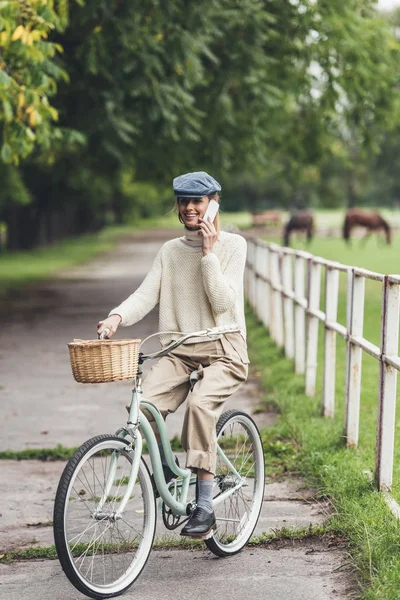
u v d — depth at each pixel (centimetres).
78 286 3475
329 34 2214
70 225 8650
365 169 11400
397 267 3991
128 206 7812
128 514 708
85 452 567
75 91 2005
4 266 4738
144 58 1891
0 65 1322
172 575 629
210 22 1938
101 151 2208
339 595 578
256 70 2194
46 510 815
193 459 602
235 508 695
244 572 630
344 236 5900
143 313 633
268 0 2202
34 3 1266
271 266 1803
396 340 761
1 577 642
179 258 636
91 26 1861
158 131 2038
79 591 578
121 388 1412
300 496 812
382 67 2397
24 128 1412
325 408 1098
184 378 633
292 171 3011
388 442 770
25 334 2086
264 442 998
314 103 2572
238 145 2433
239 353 636
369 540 633
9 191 4394
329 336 1091
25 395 1363
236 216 13000
